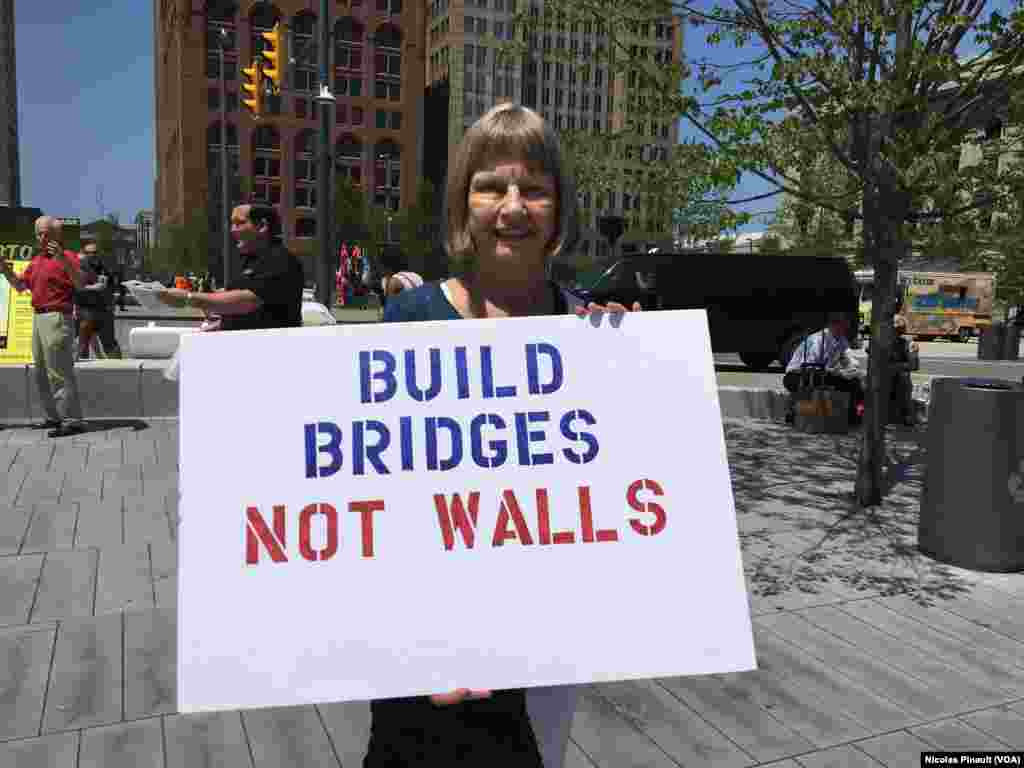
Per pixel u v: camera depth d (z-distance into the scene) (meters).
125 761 2.65
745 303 16.77
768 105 5.62
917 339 34.28
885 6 5.08
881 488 6.15
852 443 8.62
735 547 1.67
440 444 1.66
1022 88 5.17
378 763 1.62
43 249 7.48
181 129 79.44
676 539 1.66
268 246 4.68
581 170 5.84
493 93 96.62
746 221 5.79
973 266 6.66
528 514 1.64
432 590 1.59
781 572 4.55
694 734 2.89
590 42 6.24
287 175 84.06
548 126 1.68
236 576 1.56
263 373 1.65
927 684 3.27
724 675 3.34
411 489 1.63
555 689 1.73
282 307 4.67
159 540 4.80
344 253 33.97
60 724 2.85
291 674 1.53
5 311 8.73
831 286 17.11
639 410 1.71
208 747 2.75
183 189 79.50
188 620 1.54
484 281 1.78
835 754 2.77
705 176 5.49
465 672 1.57
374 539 1.60
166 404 8.71
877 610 4.02
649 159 6.02
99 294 11.73
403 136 89.62
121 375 8.58
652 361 1.73
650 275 16.55
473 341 1.71
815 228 6.79
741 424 9.83
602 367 1.72
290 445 1.63
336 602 1.57
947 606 4.08
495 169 1.64
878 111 5.30
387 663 1.56
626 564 1.64
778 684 3.26
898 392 9.95
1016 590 4.29
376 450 1.64
